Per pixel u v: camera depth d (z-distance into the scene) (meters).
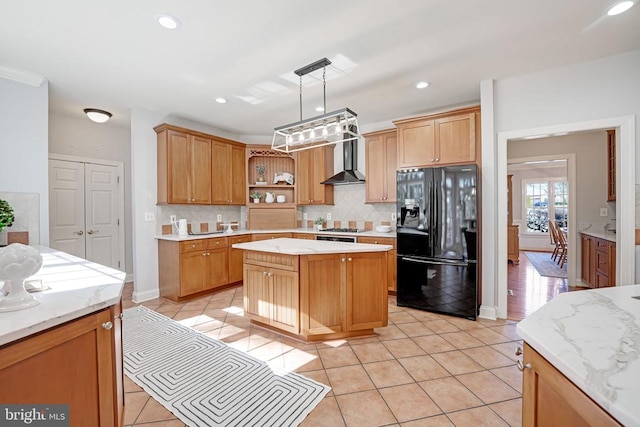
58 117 4.12
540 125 2.98
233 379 2.06
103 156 4.55
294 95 3.52
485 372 2.16
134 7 1.98
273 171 5.47
